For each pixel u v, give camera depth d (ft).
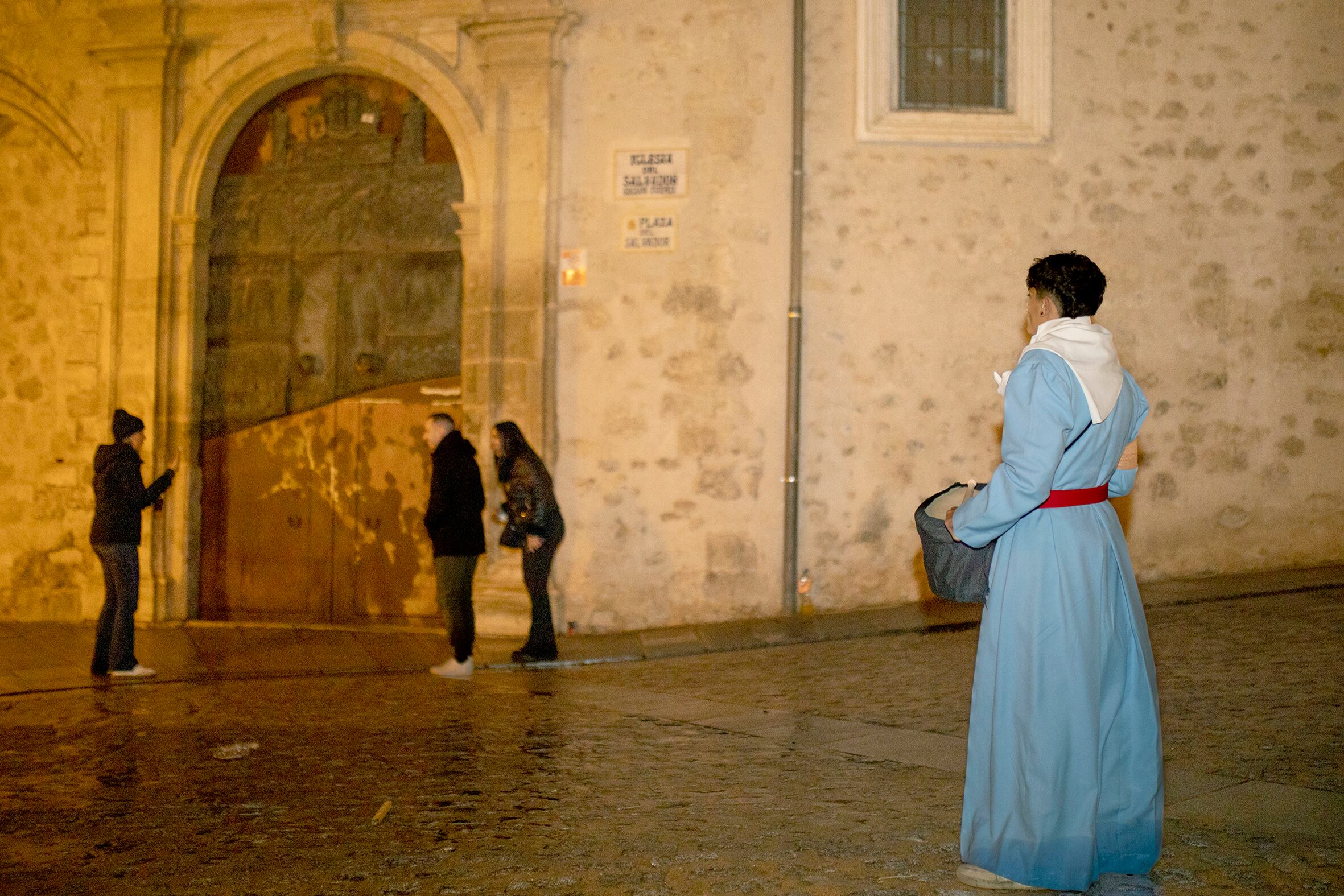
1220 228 30.01
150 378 31.35
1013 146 29.43
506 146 29.37
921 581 29.30
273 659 26.09
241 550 31.81
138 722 19.57
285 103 32.01
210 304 32.24
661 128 29.14
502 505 25.40
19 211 32.86
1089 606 10.41
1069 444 10.49
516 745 17.42
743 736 17.71
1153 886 10.65
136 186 31.48
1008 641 10.53
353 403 31.42
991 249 29.45
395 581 31.04
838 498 29.14
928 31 30.01
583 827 13.11
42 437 32.63
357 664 25.43
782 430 28.99
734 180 28.99
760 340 28.99
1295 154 30.27
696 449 28.99
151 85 31.30
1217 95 30.04
